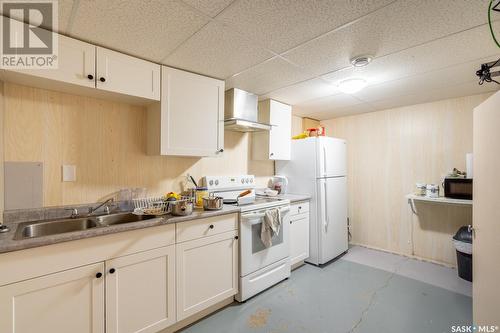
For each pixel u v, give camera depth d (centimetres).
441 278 259
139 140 212
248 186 284
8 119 154
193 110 209
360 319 191
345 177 335
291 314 197
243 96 259
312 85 245
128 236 149
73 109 179
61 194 174
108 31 148
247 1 122
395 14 133
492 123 114
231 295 206
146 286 156
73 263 129
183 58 185
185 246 176
